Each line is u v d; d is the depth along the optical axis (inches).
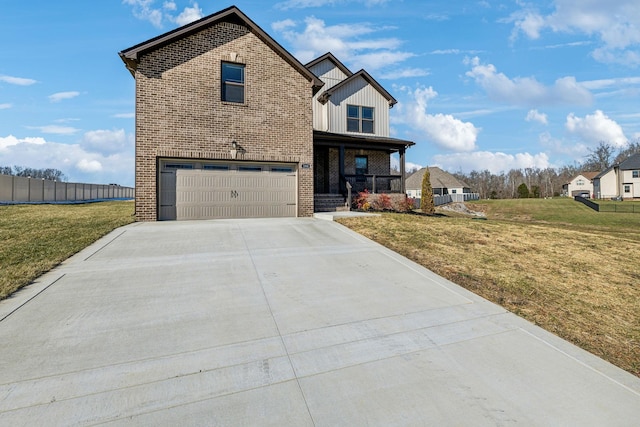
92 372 113.4
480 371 120.7
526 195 2642.7
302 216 494.0
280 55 483.5
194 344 133.8
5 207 576.4
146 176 408.5
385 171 739.4
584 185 2736.2
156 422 91.7
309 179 500.1
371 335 145.5
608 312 196.1
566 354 136.2
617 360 140.2
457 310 176.4
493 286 220.2
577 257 307.4
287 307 172.2
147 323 150.6
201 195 442.0
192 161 437.7
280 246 294.5
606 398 107.7
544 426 93.8
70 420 91.5
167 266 231.3
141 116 407.2
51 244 273.1
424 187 833.5
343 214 489.7
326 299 184.7
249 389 107.1
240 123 457.4
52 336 136.6
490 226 422.0
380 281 217.6
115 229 347.6
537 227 442.6
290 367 119.9
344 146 638.5
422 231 369.1
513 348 139.1
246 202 466.6
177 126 422.6
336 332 147.2
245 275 219.0
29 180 870.4
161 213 422.9
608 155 3324.3
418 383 112.2
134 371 114.9
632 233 719.1
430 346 137.9
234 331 145.4
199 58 436.1
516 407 101.3
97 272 215.5
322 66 749.3
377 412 97.5
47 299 172.9
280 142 480.7
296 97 492.7
